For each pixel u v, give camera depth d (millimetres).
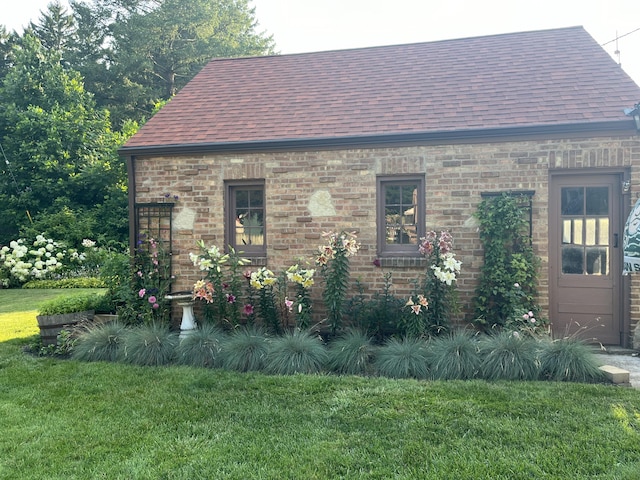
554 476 2916
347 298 6766
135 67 25188
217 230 7227
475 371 4883
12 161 17578
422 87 7543
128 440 3535
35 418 3977
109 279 7465
